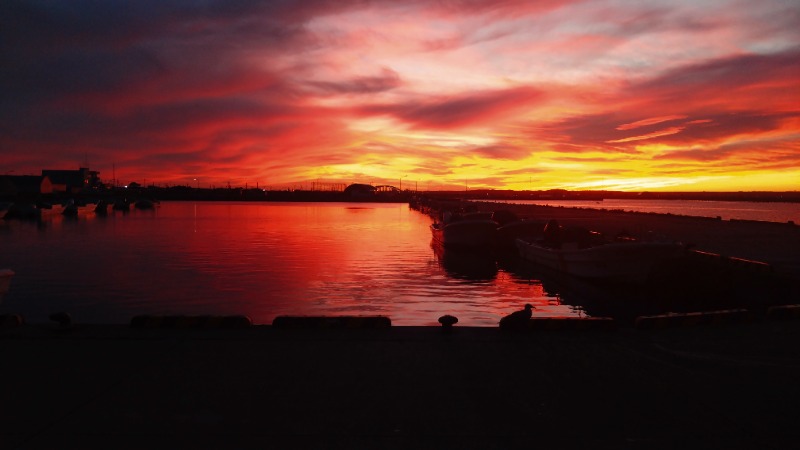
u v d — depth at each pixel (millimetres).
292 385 6480
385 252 40281
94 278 27422
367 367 7180
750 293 19156
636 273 22828
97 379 6633
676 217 55375
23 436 5043
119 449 4797
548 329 9117
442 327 9023
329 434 5152
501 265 33500
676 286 22500
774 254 25062
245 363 7309
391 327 9250
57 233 56938
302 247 43562
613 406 5883
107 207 111438
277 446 4891
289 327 9203
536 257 30109
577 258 25141
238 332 8883
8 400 5934
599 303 21688
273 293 23344
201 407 5781
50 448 4801
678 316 9641
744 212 107812
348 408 5793
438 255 38469
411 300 21969
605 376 6871
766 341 8531
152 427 5270
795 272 19641
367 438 5070
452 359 7547
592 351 7965
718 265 22016
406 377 6801
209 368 7090
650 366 7293
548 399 6082
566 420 5500
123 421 5402
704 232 36969
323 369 7082
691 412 5715
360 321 9234
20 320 9312
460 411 5730
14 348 7914
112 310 19906
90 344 8141
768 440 5047
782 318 10250
